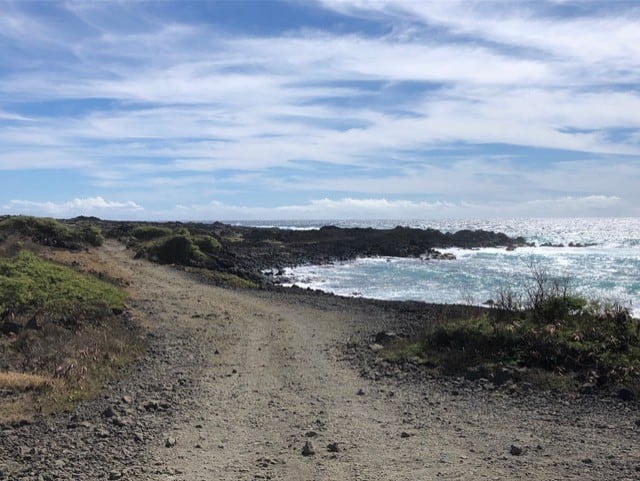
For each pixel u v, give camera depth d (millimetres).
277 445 7070
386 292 33594
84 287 19281
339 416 8398
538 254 61000
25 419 8000
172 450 6891
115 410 8602
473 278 39312
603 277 38219
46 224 42344
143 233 56188
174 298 22859
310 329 17484
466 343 12047
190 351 13820
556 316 12258
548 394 9211
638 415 8008
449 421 7977
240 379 11008
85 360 11734
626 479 5613
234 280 31500
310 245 64938
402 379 10797
